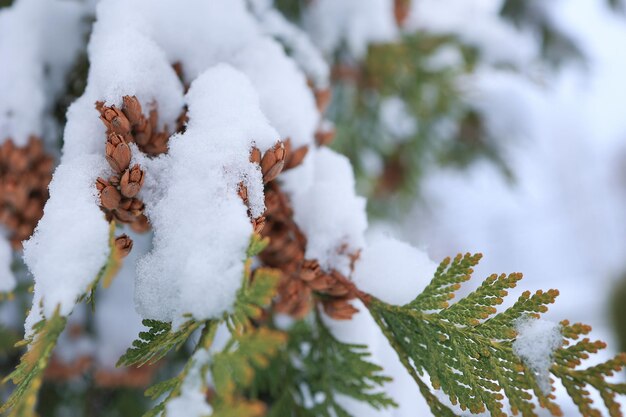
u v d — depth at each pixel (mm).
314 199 361
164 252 312
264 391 432
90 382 552
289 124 359
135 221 331
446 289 328
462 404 319
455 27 856
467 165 1070
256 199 317
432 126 922
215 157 317
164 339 307
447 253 3123
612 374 300
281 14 559
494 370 315
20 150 375
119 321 537
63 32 399
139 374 532
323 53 601
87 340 526
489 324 318
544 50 1066
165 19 355
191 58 362
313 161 384
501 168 1073
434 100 852
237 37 369
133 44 336
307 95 374
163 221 315
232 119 323
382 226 1032
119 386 552
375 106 754
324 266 354
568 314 2547
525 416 308
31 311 308
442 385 324
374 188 933
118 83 329
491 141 1043
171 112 340
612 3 1121
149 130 329
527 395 309
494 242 3631
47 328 289
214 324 298
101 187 312
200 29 362
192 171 317
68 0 407
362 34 622
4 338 423
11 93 378
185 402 283
